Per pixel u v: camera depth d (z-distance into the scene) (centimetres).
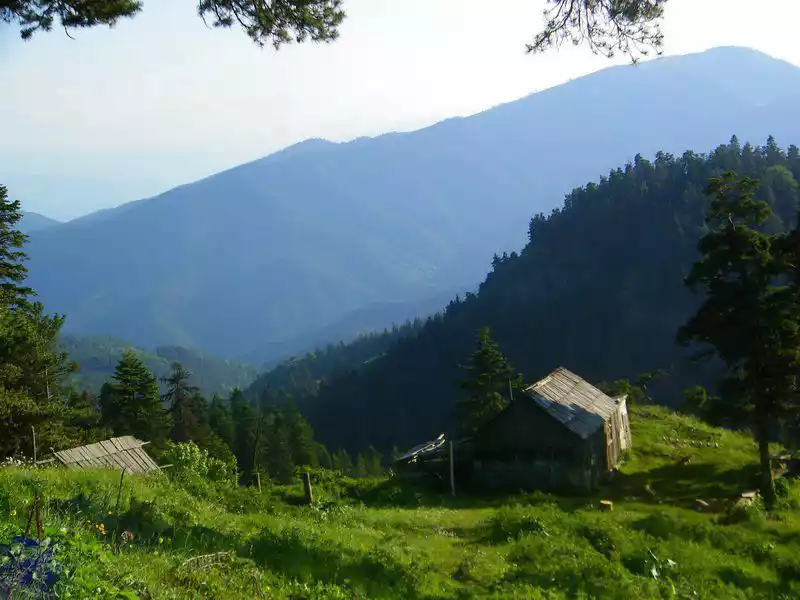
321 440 16550
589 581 1309
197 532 1270
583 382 4144
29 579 638
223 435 9025
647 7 1323
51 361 4150
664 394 12281
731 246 2906
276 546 1305
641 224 17100
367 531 1894
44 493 1212
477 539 1891
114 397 6012
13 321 3856
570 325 15738
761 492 2917
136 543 1024
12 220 3919
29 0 1225
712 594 1360
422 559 1480
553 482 3369
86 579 683
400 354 19175
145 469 2816
